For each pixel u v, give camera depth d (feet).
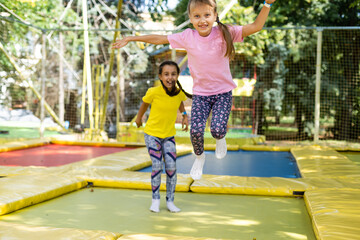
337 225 7.66
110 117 47.52
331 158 18.47
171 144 10.46
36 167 14.75
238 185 12.14
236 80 34.76
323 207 9.14
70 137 31.76
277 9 41.83
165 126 10.41
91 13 48.06
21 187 10.85
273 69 44.50
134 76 48.62
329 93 41.55
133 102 48.80
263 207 10.41
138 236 7.03
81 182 12.66
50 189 11.04
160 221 9.04
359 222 7.89
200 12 8.46
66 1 48.78
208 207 10.41
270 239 7.75
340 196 10.25
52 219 9.05
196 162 9.77
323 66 41.11
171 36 9.16
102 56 49.57
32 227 7.39
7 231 7.12
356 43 40.96
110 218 9.23
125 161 17.02
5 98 45.09
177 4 45.57
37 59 38.70
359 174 14.24
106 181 12.82
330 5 39.99
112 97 48.06
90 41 46.55
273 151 24.32
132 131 32.50
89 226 8.57
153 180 10.11
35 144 24.56
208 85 9.20
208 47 8.83
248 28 8.73
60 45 45.29
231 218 9.30
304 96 42.57
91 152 22.40
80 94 49.90
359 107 39.50
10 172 13.78
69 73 49.34
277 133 47.39
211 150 24.95
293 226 8.66
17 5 37.19
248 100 39.70
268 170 16.97
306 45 40.11
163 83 10.12
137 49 44.47
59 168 14.53
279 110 46.78
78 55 49.32
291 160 20.10
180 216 9.48
